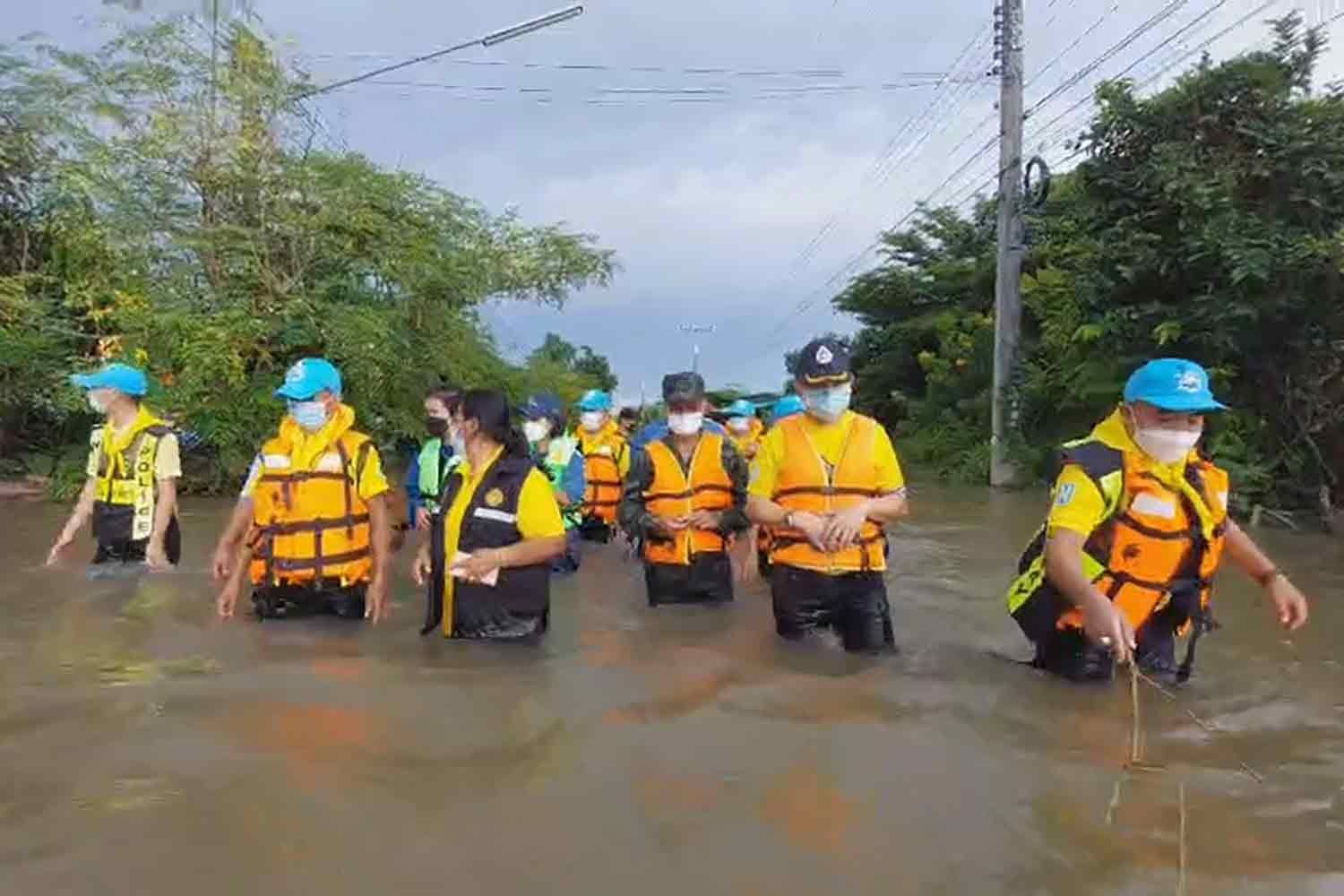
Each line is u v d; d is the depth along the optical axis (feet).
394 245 61.21
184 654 16.22
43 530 36.86
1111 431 15.30
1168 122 48.73
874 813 10.25
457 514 17.69
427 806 10.17
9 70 57.82
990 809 10.42
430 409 26.25
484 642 17.38
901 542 36.96
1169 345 48.78
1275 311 44.62
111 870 8.80
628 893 8.61
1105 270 51.08
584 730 12.49
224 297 56.18
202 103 56.90
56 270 58.39
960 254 113.80
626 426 47.62
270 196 57.72
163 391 52.26
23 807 10.00
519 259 68.39
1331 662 17.44
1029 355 66.64
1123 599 15.14
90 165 54.85
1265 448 46.68
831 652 17.34
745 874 8.99
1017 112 65.92
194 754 11.44
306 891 8.55
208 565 25.88
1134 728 13.15
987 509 50.88
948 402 93.56
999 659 17.01
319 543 18.74
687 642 18.17
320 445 18.76
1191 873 9.18
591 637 18.43
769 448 18.53
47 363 55.57
